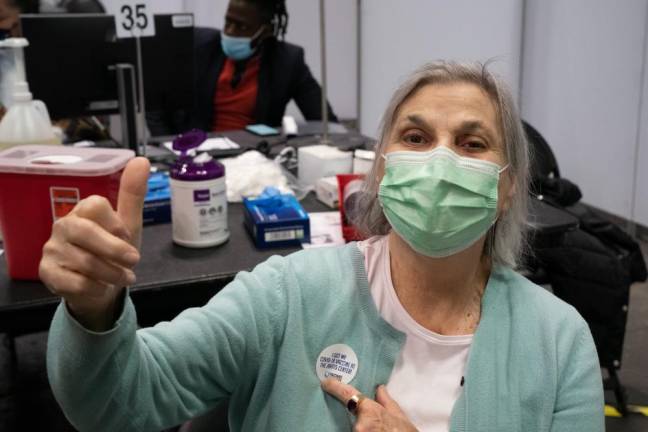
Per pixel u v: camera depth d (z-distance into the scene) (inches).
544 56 171.5
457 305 39.8
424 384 37.4
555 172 102.5
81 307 27.1
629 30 144.4
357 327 38.0
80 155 51.7
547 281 85.7
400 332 37.8
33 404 80.4
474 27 177.5
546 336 37.8
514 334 37.9
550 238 66.3
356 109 195.6
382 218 43.8
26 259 50.7
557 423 36.6
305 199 76.6
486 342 37.6
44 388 83.7
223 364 35.8
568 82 165.0
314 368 37.4
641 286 132.6
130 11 86.6
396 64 190.1
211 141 97.7
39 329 49.3
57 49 83.7
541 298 39.8
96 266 25.0
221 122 132.4
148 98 94.5
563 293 85.0
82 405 29.4
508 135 38.6
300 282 38.3
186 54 95.5
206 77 130.8
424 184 36.6
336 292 38.4
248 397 38.8
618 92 150.1
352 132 111.0
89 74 86.9
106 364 28.7
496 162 38.2
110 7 119.0
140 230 28.1
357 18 185.8
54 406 80.1
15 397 81.6
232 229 64.9
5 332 48.3
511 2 171.8
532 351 37.4
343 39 187.3
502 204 40.1
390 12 185.3
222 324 35.5
